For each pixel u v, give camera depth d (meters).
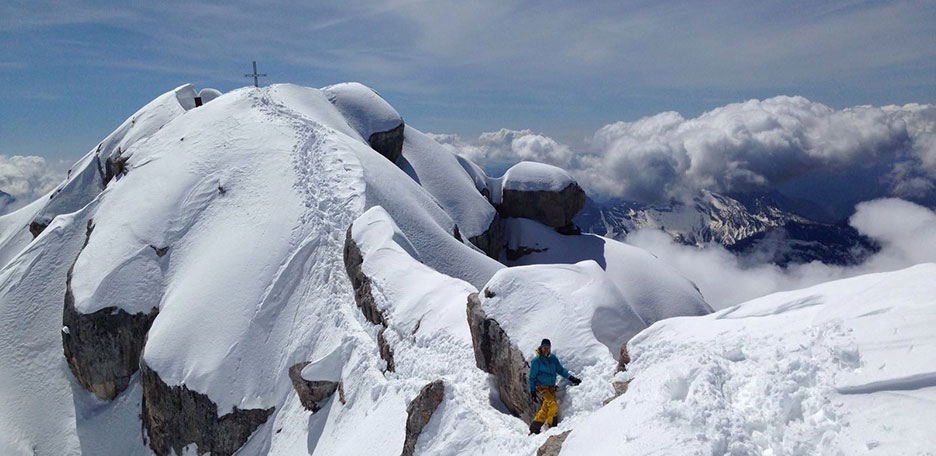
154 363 23.47
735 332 9.27
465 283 19.09
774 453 6.71
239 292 25.20
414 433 12.45
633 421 8.19
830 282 9.42
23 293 33.22
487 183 56.75
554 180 53.28
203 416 22.09
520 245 51.59
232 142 36.56
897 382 6.47
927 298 7.48
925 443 5.62
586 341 12.23
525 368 12.67
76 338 27.11
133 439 25.12
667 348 9.89
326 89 53.06
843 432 6.33
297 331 23.22
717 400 7.59
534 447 10.28
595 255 49.56
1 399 28.12
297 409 20.81
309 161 33.34
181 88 54.47
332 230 27.00
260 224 28.69
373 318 20.39
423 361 16.48
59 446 25.86
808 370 7.34
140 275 28.91
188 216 31.73
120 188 36.59
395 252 22.12
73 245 35.00
